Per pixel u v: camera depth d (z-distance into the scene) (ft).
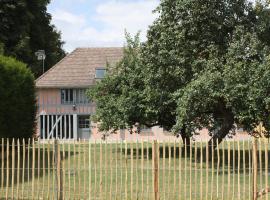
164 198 68.80
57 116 229.25
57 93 230.07
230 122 109.70
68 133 227.61
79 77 231.71
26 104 125.59
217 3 103.40
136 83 128.77
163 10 105.60
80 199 69.82
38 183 71.00
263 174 88.02
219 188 78.23
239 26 101.04
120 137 218.59
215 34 103.81
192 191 75.10
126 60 134.51
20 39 226.17
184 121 101.65
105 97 134.72
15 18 227.40
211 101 98.22
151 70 108.06
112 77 134.72
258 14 106.11
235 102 97.25
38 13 247.91
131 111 127.54
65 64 238.07
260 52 100.01
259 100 95.14
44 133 227.40
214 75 95.81
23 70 124.36
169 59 104.94
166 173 91.04
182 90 101.86
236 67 95.91
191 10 102.17
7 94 111.65
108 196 71.72
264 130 106.73
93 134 225.15
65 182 81.82
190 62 104.22
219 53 102.01
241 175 89.66
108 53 243.81
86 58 241.14
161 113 123.13
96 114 134.41
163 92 110.52
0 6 222.89
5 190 75.10
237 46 98.73
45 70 261.24
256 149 65.72
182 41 104.27
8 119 112.88
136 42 135.33
